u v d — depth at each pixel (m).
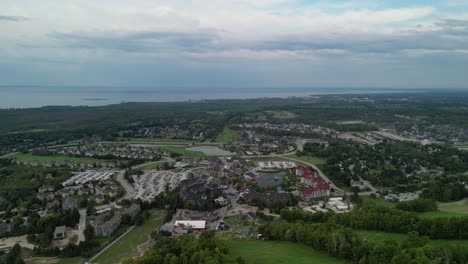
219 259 197.75
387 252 193.12
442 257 188.88
